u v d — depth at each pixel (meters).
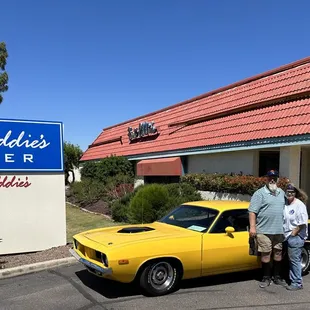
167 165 16.80
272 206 5.62
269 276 5.79
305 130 9.93
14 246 8.22
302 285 5.69
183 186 14.03
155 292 5.23
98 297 5.25
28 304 5.03
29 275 6.53
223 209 6.02
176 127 19.22
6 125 8.25
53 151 8.69
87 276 6.32
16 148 8.32
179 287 5.70
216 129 14.77
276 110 12.31
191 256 5.41
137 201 11.82
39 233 8.48
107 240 5.41
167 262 5.32
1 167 8.17
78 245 5.95
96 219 13.82
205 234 5.61
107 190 18.55
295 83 12.75
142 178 20.27
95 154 29.56
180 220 6.38
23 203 8.36
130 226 6.48
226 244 5.68
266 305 4.96
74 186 21.72
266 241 5.65
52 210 8.63
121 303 5.00
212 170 14.74
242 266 5.89
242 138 12.33
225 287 5.73
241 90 16.12
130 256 4.99
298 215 5.66
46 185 8.60
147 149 19.92
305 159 12.84
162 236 5.46
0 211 8.16
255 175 12.36
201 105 18.72
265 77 15.29
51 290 5.61
